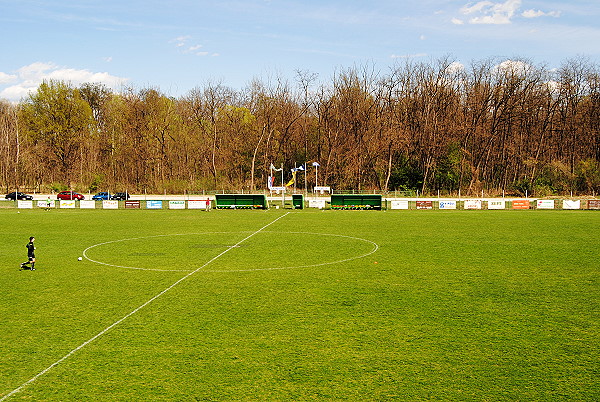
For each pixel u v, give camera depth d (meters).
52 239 30.45
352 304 15.53
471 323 13.60
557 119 84.81
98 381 10.10
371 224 39.03
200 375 10.35
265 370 10.58
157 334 12.81
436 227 36.75
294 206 56.47
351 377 10.23
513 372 10.47
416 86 83.62
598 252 25.05
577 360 11.08
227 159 88.75
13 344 12.16
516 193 75.69
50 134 91.00
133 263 22.52
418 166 82.69
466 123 80.75
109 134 90.44
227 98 91.25
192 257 23.97
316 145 91.12
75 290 17.53
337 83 86.25
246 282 18.62
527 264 21.91
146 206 56.59
